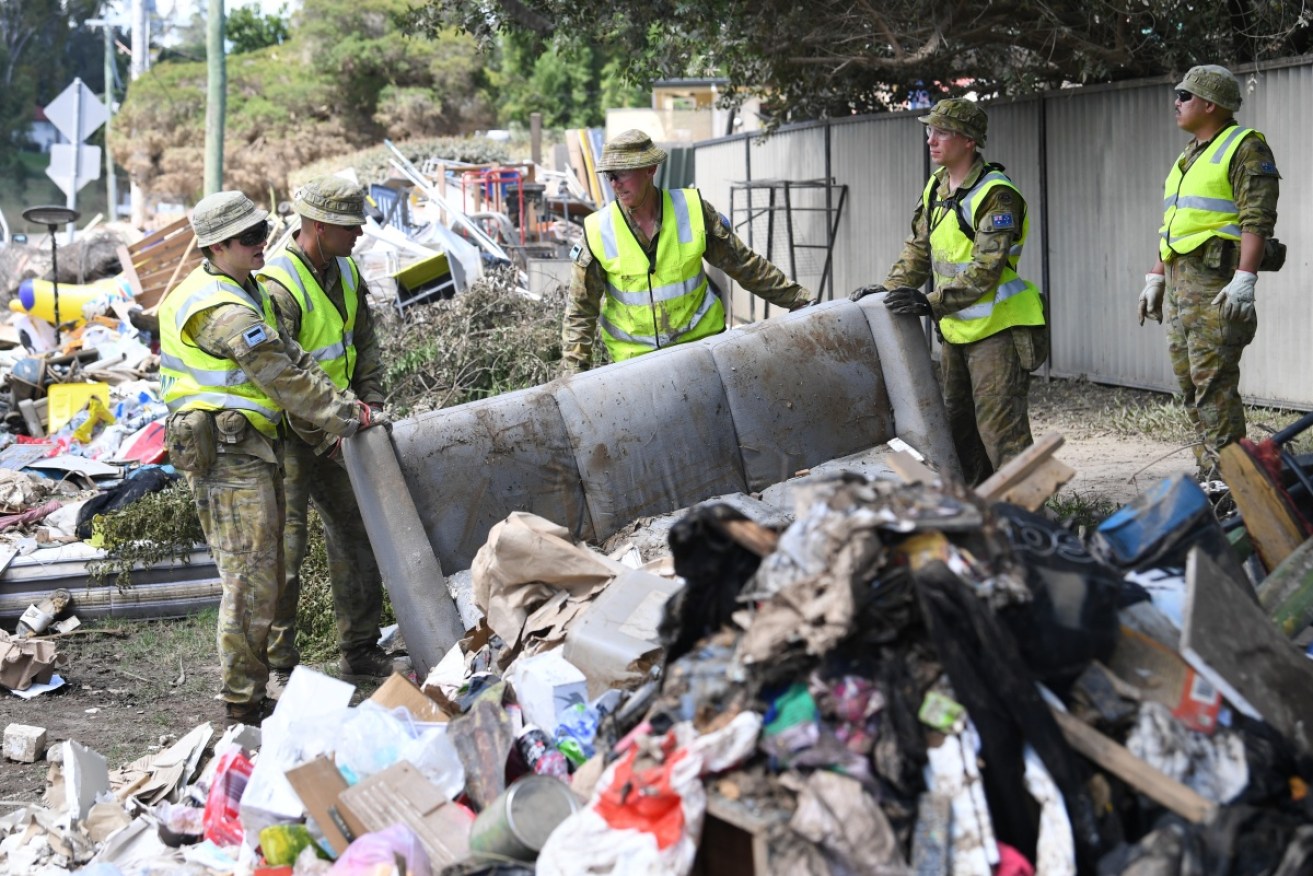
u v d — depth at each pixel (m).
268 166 43.12
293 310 5.55
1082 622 3.04
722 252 6.14
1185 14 9.57
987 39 10.34
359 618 5.97
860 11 9.94
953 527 2.99
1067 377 11.48
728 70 11.85
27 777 5.00
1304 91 8.89
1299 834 2.63
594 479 5.45
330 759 3.68
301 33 46.69
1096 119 10.81
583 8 10.41
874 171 13.91
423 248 14.38
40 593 6.80
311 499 6.22
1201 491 3.58
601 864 2.88
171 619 6.91
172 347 5.23
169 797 4.44
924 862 2.70
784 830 2.70
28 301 13.48
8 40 45.59
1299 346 9.14
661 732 3.08
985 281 5.78
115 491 7.38
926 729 2.85
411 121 45.16
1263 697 2.99
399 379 10.06
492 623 4.75
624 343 6.09
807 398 5.72
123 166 43.78
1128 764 2.83
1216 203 6.24
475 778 3.69
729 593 3.24
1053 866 2.72
